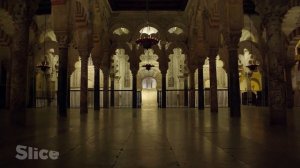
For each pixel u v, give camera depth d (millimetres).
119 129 5824
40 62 21328
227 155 3035
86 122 7773
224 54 20281
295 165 2566
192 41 18297
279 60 6895
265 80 20156
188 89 23422
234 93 9867
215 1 12164
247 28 19766
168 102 29859
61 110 10719
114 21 20484
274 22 6938
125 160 2809
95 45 16906
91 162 2725
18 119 7059
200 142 3977
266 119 8633
